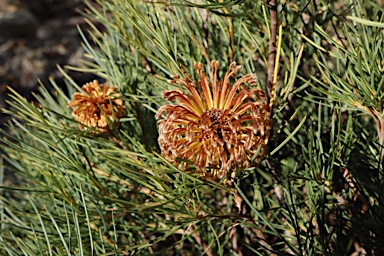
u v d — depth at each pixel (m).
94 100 0.62
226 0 0.52
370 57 0.54
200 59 0.64
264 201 0.71
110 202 0.63
